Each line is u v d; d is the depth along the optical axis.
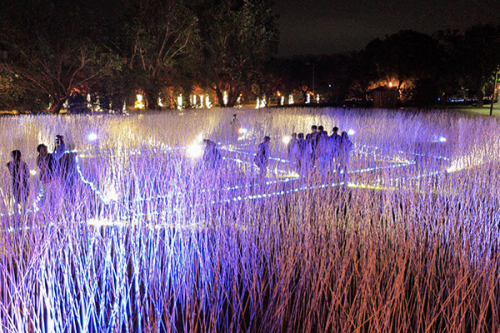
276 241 3.76
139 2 22.28
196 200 4.37
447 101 39.03
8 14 17.80
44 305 3.05
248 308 3.28
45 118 13.56
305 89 49.59
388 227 3.87
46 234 3.21
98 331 2.88
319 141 6.50
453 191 5.02
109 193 4.60
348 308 3.09
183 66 25.36
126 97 22.25
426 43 34.66
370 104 32.69
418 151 8.38
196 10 26.67
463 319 2.85
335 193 4.77
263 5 27.20
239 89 28.47
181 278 3.33
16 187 4.10
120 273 3.14
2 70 18.06
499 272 3.23
